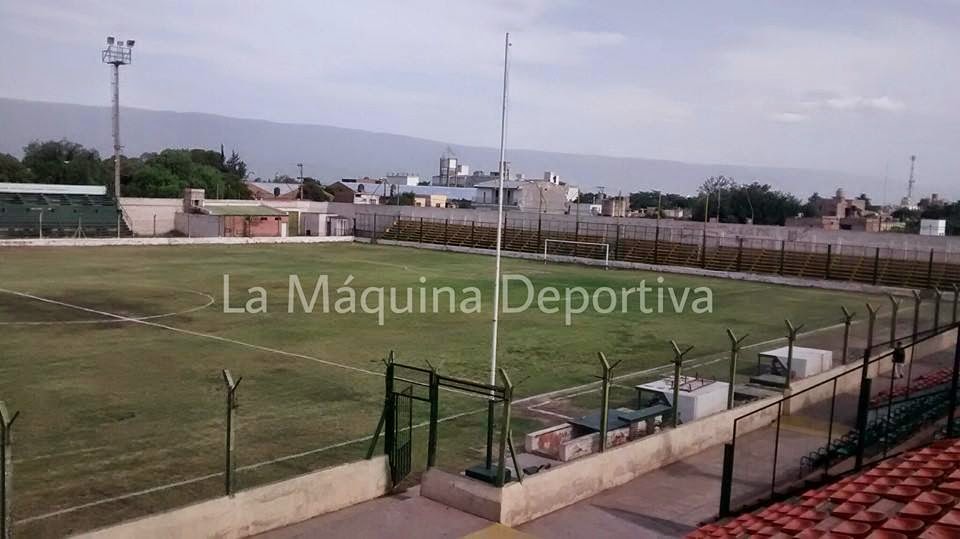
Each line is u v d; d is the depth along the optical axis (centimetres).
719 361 2153
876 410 1330
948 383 1652
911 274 4541
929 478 841
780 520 875
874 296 4012
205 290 3412
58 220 6284
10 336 2294
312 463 1254
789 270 4931
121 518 1022
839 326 2791
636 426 1302
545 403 1666
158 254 5106
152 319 2652
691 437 1325
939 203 11731
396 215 7225
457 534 961
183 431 1405
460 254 5953
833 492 920
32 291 3228
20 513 1029
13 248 5128
